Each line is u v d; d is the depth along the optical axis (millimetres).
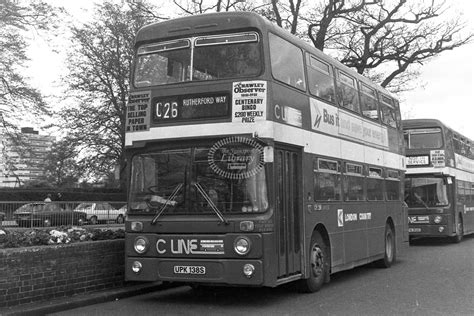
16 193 38094
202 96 8688
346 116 12016
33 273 7988
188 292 10156
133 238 8805
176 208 8586
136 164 9062
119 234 10305
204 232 8328
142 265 8688
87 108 46219
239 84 8516
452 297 9492
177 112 8797
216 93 8617
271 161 8352
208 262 8266
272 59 8828
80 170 47156
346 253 11453
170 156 8812
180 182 8648
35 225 22234
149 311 8250
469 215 24891
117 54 45062
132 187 9008
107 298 9062
